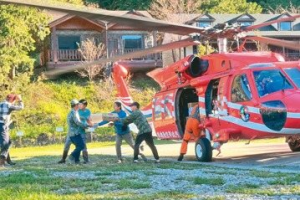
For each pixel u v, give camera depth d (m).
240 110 13.96
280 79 13.70
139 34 51.03
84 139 14.82
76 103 14.72
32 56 48.25
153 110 18.03
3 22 41.00
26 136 35.97
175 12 57.47
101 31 49.97
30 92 43.78
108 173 11.46
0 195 8.19
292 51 53.50
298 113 12.91
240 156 15.91
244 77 13.99
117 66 20.14
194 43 14.29
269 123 13.36
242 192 7.84
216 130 14.88
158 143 28.41
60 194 8.39
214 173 10.95
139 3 63.97
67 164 14.45
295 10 67.00
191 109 16.39
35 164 14.74
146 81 50.38
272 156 15.24
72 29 49.12
